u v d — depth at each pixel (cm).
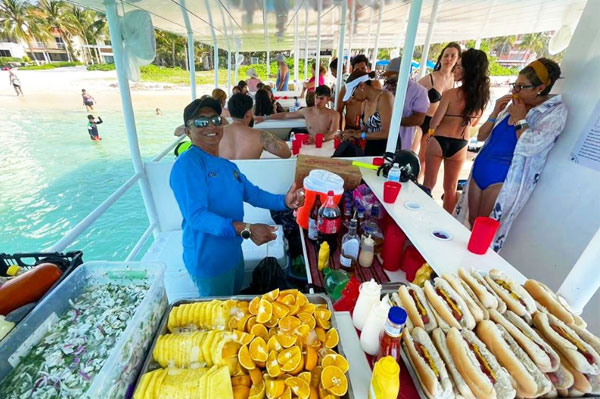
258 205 166
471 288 80
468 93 250
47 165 670
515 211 185
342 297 119
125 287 86
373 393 62
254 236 121
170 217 254
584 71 149
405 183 167
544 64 161
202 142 136
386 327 69
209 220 121
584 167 149
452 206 298
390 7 316
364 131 301
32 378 62
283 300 87
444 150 277
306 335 77
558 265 167
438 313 75
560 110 155
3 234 422
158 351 75
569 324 71
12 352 64
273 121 420
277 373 69
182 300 92
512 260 200
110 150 777
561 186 162
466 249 108
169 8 254
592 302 138
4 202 511
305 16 385
